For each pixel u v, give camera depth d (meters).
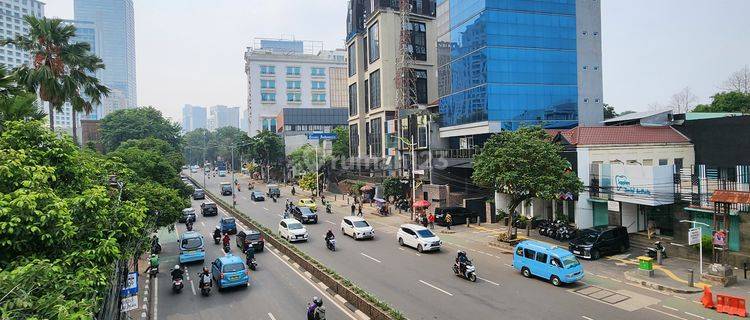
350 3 81.44
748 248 24.42
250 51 135.38
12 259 8.35
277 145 89.75
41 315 6.64
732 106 54.72
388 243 33.84
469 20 53.59
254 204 60.81
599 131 34.84
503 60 50.59
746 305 18.59
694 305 18.95
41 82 26.31
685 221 24.11
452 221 40.84
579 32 53.91
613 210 31.47
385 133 68.00
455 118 57.00
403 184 52.56
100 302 8.74
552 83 52.53
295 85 132.12
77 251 9.13
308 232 39.31
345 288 21.05
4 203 8.12
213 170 138.38
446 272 25.08
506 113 50.50
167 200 29.66
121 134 83.12
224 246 31.39
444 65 60.03
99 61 30.34
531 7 51.91
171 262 29.36
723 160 34.50
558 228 32.78
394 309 19.20
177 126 94.31
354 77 80.75
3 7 116.94
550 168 28.58
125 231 12.41
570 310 18.67
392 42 69.19
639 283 22.17
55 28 27.86
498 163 29.62
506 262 27.17
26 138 11.77
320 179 70.19
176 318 19.14
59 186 11.91
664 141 35.75
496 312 18.66
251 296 21.91
